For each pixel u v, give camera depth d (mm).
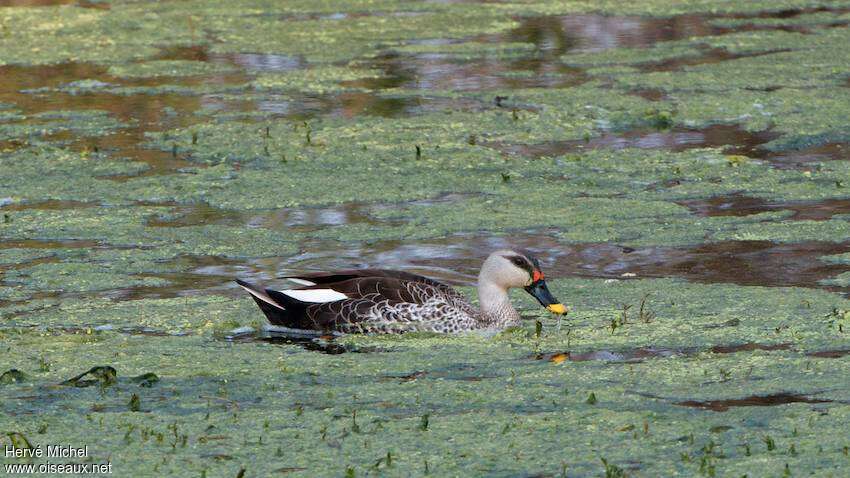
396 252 15289
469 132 21047
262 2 33531
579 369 11398
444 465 9234
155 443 9672
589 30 29609
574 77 24859
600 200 17375
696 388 10781
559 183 18297
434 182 18406
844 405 10188
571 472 9062
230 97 23625
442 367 11656
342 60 26484
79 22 31031
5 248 15516
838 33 28844
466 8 32375
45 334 12516
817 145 20078
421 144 20328
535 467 9180
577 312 13141
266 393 10891
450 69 25641
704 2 32875
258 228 16344
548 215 16734
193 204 17562
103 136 21188
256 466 9242
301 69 25703
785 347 11852
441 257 15102
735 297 13328
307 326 12844
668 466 9109
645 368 11328
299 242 15773
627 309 13117
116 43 28422
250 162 19609
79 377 11102
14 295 13758
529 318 13211
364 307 12820
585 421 10016
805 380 10891
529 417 10125
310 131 21109
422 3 33250
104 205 17547
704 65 25609
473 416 10180
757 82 24062
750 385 10789
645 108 22125
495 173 18875
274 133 21031
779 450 9336
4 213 17078
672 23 30359
